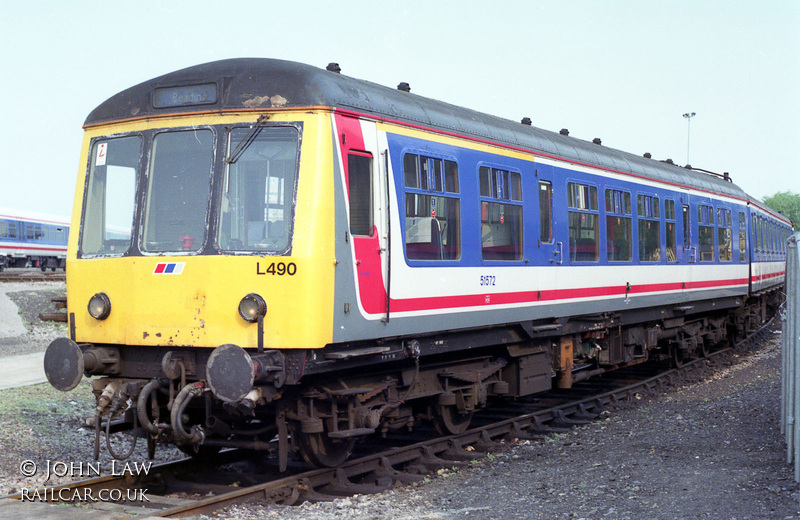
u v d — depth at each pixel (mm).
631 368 16844
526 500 6645
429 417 9305
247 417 7578
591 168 11734
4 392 11977
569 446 9211
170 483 7414
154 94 7297
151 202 7168
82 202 7570
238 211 6836
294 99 6781
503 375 10555
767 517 5738
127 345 7277
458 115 9016
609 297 12094
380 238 7371
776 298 27453
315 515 6254
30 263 46594
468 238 8750
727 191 17984
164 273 6945
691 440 8773
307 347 6508
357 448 9141
